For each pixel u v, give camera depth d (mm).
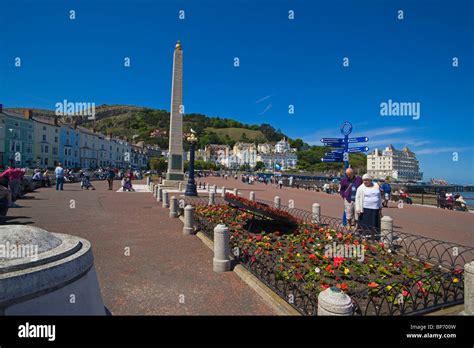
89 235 8250
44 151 65250
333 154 12250
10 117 56469
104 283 4902
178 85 28688
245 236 7773
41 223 9711
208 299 4383
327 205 19016
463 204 20203
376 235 7180
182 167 29125
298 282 4559
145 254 6602
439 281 4836
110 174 25438
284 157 152125
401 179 128250
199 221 9102
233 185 43969
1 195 9789
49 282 2008
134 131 169875
